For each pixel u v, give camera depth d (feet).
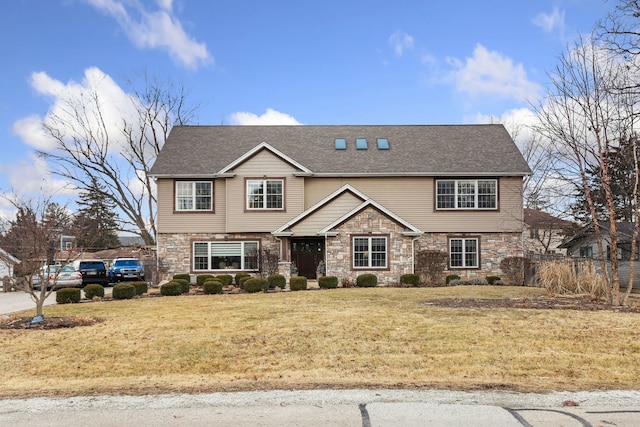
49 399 21.49
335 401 20.56
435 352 30.25
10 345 33.86
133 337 35.55
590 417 18.56
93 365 29.01
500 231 86.02
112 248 180.24
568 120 50.93
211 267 84.48
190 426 17.88
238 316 43.34
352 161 87.15
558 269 60.03
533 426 17.66
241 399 20.95
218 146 90.53
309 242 86.33
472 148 90.68
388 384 23.40
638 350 30.35
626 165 53.06
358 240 77.87
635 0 46.93
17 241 53.88
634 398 20.97
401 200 85.87
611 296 48.42
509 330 35.55
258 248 84.23
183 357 30.22
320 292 62.49
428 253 79.61
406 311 44.16
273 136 93.86
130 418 18.81
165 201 84.79
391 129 96.99
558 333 34.55
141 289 66.28
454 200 86.12
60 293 58.59
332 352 30.68
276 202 84.12
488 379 24.86
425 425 17.78
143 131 124.47
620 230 89.25
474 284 75.46
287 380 24.70
